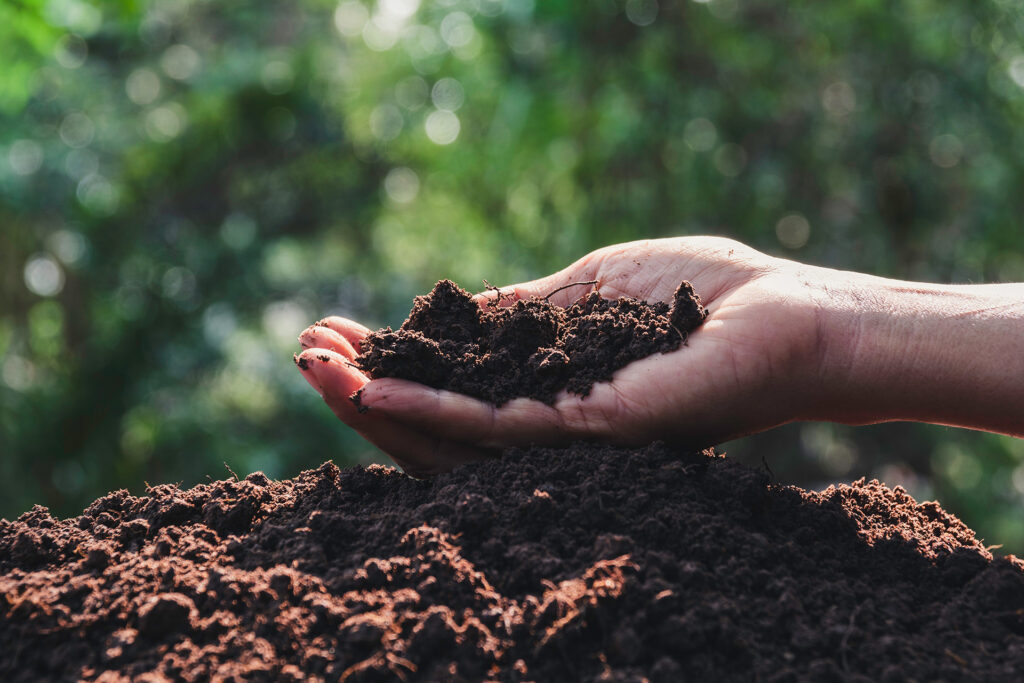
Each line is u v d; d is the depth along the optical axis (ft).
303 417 5.40
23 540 1.27
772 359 1.37
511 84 3.81
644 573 1.17
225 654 1.12
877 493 1.43
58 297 5.29
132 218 5.46
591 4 3.59
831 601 1.20
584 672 1.11
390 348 1.41
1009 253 3.86
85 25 3.81
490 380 1.43
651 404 1.38
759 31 3.76
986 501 3.95
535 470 1.33
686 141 3.76
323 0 5.95
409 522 1.26
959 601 1.22
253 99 5.81
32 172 4.76
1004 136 3.75
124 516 1.35
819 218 3.90
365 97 5.11
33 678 1.13
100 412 5.08
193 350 5.43
